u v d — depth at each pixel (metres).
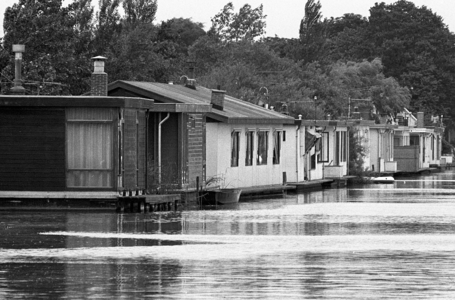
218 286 64.94
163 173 125.31
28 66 147.88
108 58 189.75
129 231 92.94
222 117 137.00
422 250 81.56
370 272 70.38
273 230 96.19
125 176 112.81
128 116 113.25
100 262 74.06
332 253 79.44
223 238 88.81
